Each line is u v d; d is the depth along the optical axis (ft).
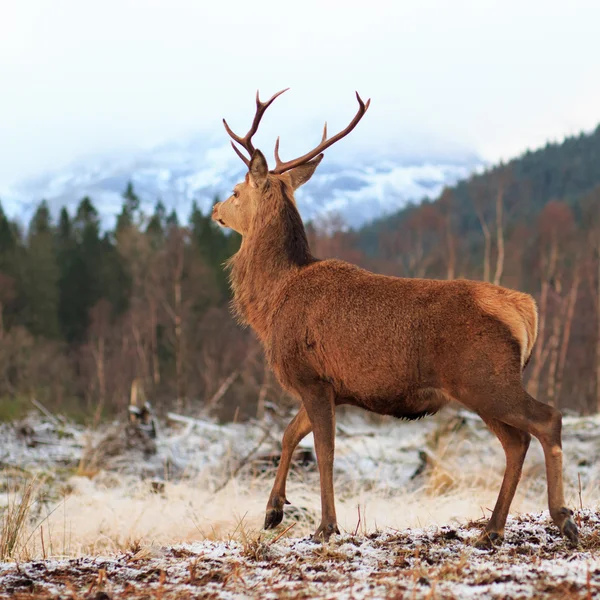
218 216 70.33
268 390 212.64
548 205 446.19
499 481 103.19
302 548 52.85
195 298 427.33
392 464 113.91
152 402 299.99
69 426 138.92
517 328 53.01
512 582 41.81
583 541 52.65
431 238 599.16
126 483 104.53
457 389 53.52
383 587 41.60
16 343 368.89
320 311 58.65
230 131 71.36
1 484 99.40
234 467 108.68
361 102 68.54
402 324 55.21
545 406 52.03
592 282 382.83
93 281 554.87
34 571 48.80
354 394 57.88
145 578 46.75
